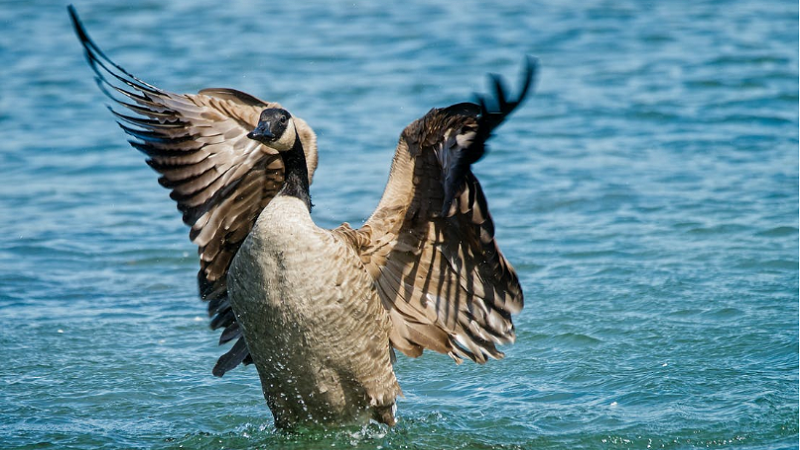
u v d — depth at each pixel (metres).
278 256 8.62
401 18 33.09
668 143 20.58
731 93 23.89
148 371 11.59
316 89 24.84
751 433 9.45
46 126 22.94
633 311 12.77
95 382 11.21
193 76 25.66
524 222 16.50
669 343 11.75
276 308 8.71
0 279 14.71
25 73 26.91
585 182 18.44
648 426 9.70
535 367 11.45
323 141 21.08
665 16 32.66
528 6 34.62
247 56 28.08
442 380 11.33
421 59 27.73
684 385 10.59
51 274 15.01
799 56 26.92
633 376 10.94
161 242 16.44
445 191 8.84
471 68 26.58
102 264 15.47
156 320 13.30
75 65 27.72
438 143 8.73
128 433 9.88
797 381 10.55
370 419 9.68
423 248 9.73
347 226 9.45
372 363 9.29
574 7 34.28
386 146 20.73
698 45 28.66
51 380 11.23
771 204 16.64
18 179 19.59
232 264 8.91
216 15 33.69
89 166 20.42
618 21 32.00
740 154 19.62
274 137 9.05
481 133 7.71
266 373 9.26
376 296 9.17
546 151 20.48
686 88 24.44
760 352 11.37
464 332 10.15
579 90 24.67
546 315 12.81
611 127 21.88
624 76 25.73
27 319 13.21
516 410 10.30
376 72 26.42
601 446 9.36
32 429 9.91
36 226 17.11
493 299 9.80
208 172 9.94
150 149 9.77
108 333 12.78
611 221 16.36
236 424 10.16
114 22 32.59
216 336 12.79
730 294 13.12
